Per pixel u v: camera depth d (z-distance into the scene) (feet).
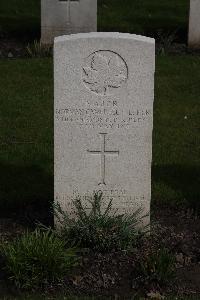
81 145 10.35
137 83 10.09
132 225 10.45
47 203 11.76
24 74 17.29
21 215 11.41
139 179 10.51
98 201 10.35
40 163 12.95
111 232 10.28
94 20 19.75
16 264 9.39
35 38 20.43
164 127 14.69
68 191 10.54
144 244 10.48
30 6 22.99
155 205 11.80
